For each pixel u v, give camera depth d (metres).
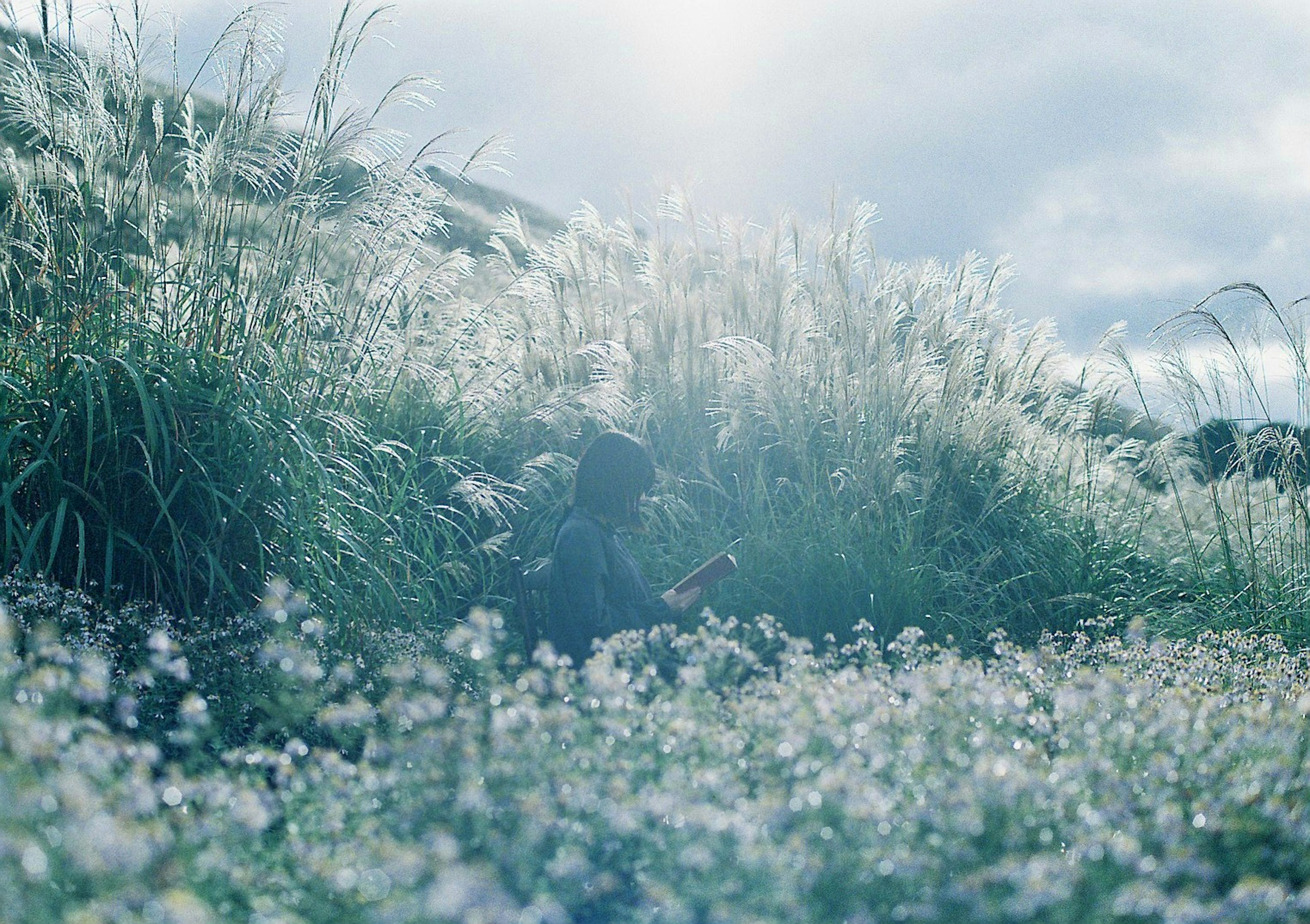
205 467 4.68
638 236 7.64
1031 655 3.85
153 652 3.78
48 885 1.71
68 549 4.61
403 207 5.96
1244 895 2.08
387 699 2.96
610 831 2.26
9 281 5.15
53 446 4.67
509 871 2.08
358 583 4.76
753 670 3.93
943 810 2.23
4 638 2.41
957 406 6.49
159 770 3.02
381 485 5.52
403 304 6.59
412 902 1.74
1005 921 1.96
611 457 4.01
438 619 5.23
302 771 2.80
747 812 2.18
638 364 6.95
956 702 3.05
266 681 3.74
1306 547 6.27
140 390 4.47
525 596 4.01
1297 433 6.62
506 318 7.59
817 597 5.38
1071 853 2.31
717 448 6.42
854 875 2.06
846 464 6.00
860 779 2.29
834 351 6.68
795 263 7.29
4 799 1.58
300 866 2.16
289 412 5.05
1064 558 6.26
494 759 2.43
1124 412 7.43
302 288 5.60
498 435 6.52
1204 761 2.90
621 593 3.97
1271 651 5.00
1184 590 6.58
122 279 5.30
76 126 5.33
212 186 5.45
